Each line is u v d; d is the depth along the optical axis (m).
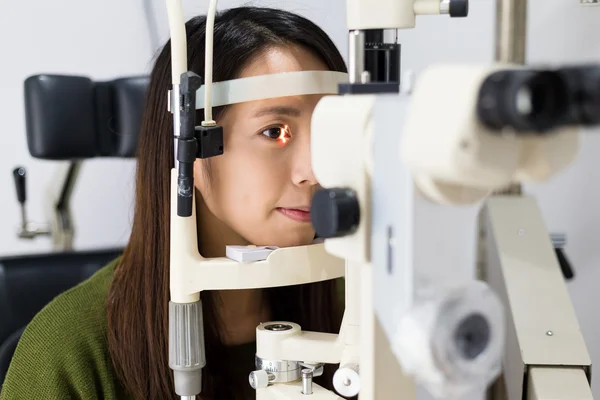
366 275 0.50
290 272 0.76
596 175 1.22
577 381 0.74
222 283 0.74
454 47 1.23
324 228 0.49
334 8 1.24
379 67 0.57
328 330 1.08
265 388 0.72
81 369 0.95
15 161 1.66
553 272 0.87
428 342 0.40
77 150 1.31
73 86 1.29
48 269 1.30
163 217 0.92
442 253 0.44
